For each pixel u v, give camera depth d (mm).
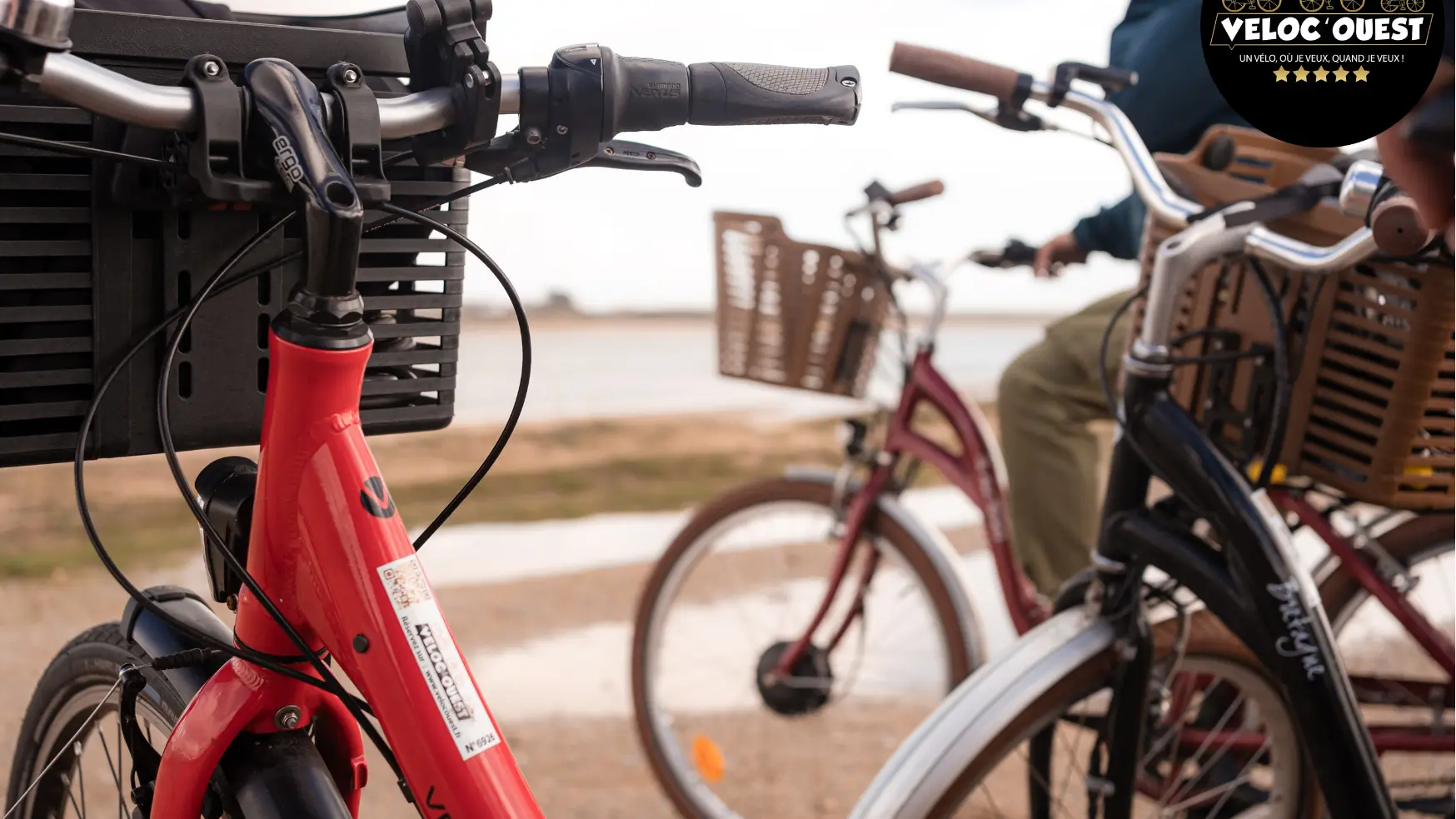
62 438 1022
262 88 808
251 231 1059
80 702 1256
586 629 3555
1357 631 1991
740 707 2912
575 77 902
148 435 1052
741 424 8281
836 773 2674
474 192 1008
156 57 982
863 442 2432
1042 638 1438
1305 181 1380
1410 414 1494
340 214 792
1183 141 2131
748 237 2414
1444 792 1970
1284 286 1563
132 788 1082
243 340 1074
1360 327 1500
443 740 833
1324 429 1588
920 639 2781
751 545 2699
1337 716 1262
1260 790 1793
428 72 930
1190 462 1327
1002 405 2227
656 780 2594
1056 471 2152
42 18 711
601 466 6277
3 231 976
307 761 945
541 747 2785
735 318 2463
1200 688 1873
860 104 990
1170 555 1350
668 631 2973
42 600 3398
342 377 871
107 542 4023
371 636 851
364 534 864
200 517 888
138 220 1021
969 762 1364
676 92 938
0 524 4180
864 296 2367
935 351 2318
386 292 1131
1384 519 1928
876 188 2287
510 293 981
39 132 964
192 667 1097
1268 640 1283
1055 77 1484
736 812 2508
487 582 3965
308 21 1203
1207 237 1325
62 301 1009
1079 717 1494
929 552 2318
